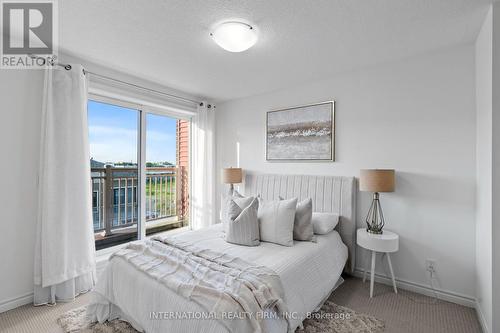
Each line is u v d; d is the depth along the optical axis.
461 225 2.24
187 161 4.02
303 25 1.91
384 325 1.92
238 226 2.25
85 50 2.33
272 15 1.79
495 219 1.66
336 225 2.74
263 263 1.80
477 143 2.13
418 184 2.45
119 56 2.45
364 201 2.76
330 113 2.98
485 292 1.84
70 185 2.33
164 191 3.79
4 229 2.08
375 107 2.69
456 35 2.06
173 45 2.23
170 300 1.44
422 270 2.42
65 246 2.25
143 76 2.97
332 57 2.47
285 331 1.51
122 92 2.87
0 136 2.06
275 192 3.26
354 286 2.57
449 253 2.30
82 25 1.92
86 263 2.40
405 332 1.84
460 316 2.05
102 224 3.08
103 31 2.00
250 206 2.34
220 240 2.35
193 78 3.03
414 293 2.42
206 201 3.87
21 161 2.16
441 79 2.34
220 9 1.72
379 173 2.33
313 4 1.66
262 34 2.04
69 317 1.99
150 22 1.88
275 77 2.99
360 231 2.54
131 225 3.32
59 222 2.23
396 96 2.57
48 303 2.20
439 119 2.35
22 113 2.16
